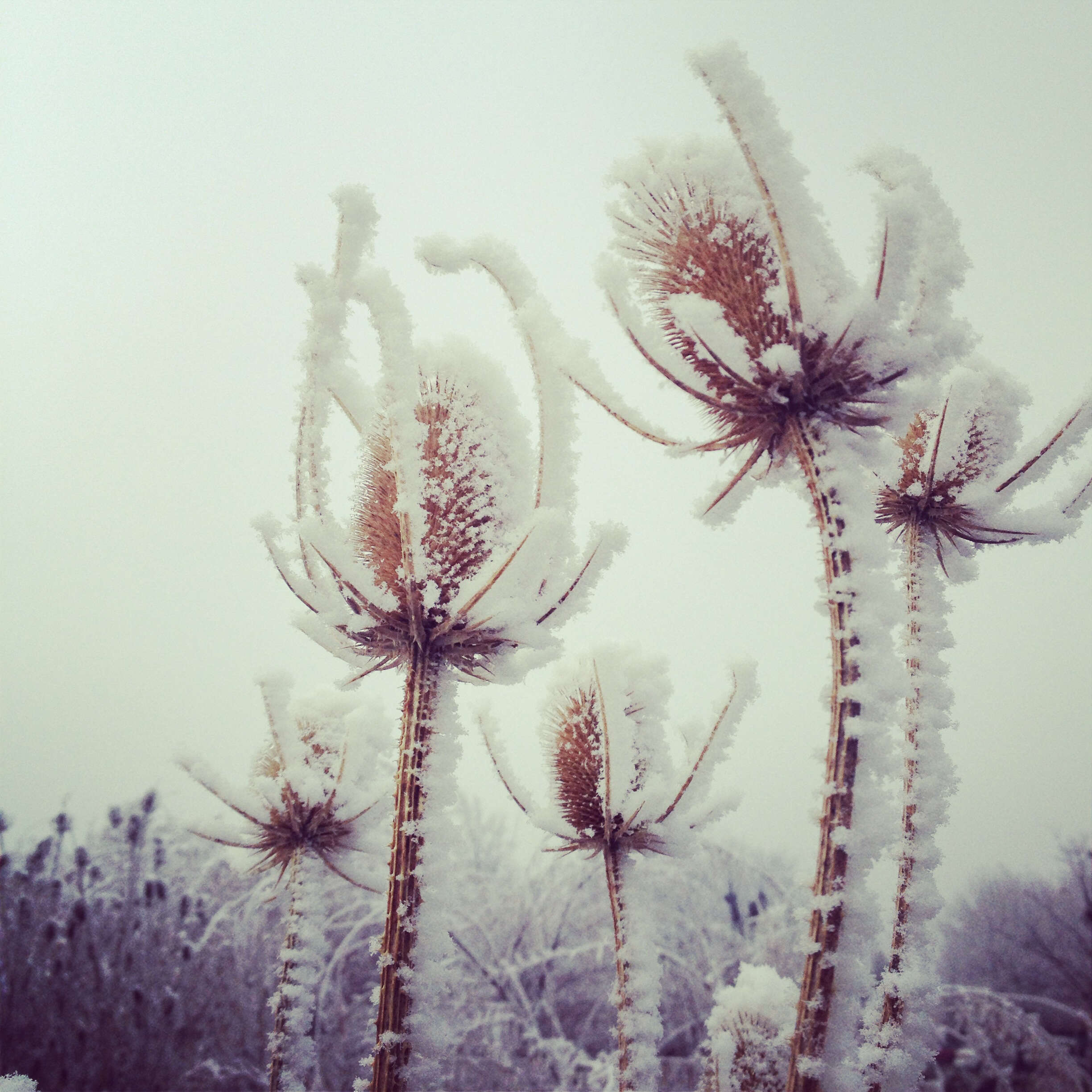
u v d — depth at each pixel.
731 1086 0.30
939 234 0.30
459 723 0.34
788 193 0.30
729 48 0.30
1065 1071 0.92
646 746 0.36
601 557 0.33
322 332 0.35
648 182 0.33
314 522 0.34
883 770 0.28
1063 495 0.34
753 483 0.33
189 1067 0.99
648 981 0.33
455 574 0.34
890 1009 0.29
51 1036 0.93
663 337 0.33
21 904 0.98
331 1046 0.96
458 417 0.35
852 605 0.29
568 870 1.27
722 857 1.12
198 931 1.15
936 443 0.34
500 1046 0.98
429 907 0.32
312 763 0.44
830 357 0.30
